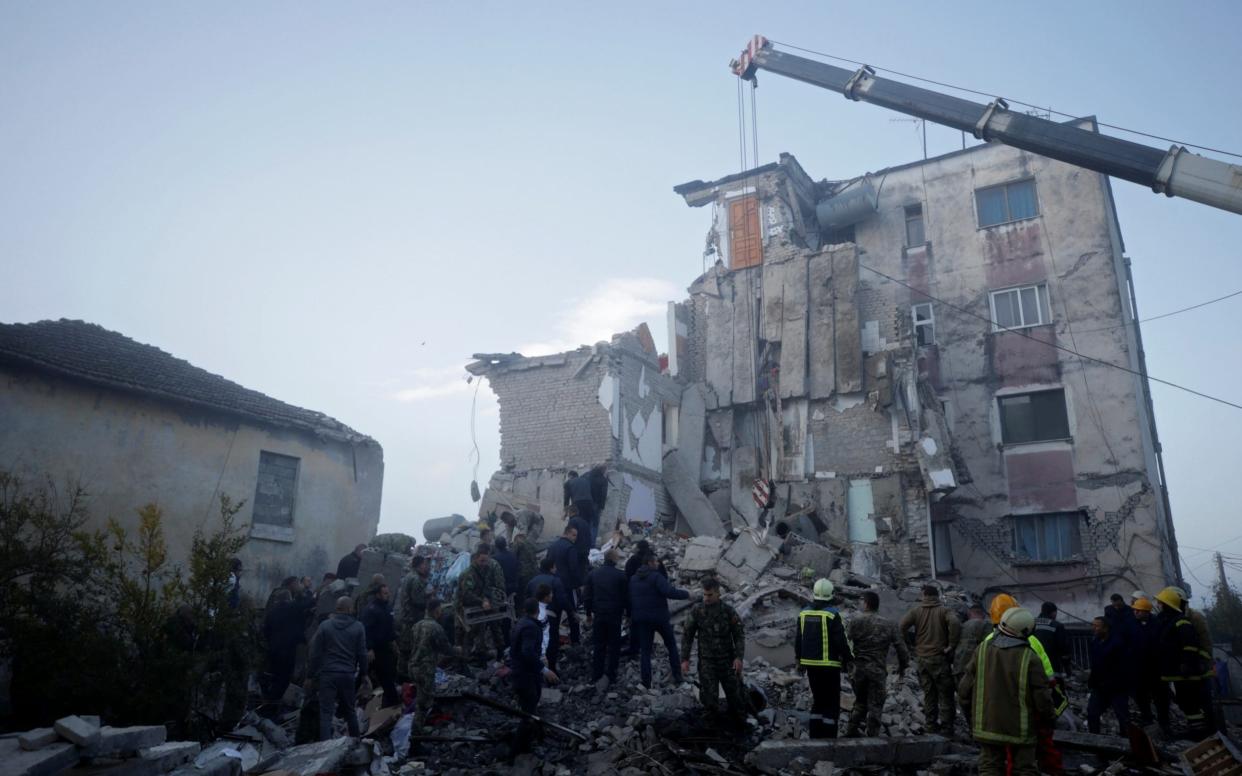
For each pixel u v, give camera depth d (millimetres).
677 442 24688
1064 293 23281
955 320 24406
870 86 21156
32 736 6152
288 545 16031
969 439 23359
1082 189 23734
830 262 24312
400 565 14961
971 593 21047
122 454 13555
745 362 24953
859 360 22859
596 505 16172
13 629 8039
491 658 11961
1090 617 20766
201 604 9133
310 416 17141
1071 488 21859
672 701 9773
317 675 8961
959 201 25312
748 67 24969
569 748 8781
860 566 18750
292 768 7418
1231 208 15281
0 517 8766
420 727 9242
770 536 17766
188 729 8562
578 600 13930
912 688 11641
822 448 22781
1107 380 22188
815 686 8727
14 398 12375
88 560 8883
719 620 9195
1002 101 18812
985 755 6641
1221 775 7738
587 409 21766
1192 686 9758
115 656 8234
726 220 26641
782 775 7703
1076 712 13352
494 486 22062
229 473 15148
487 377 23484
